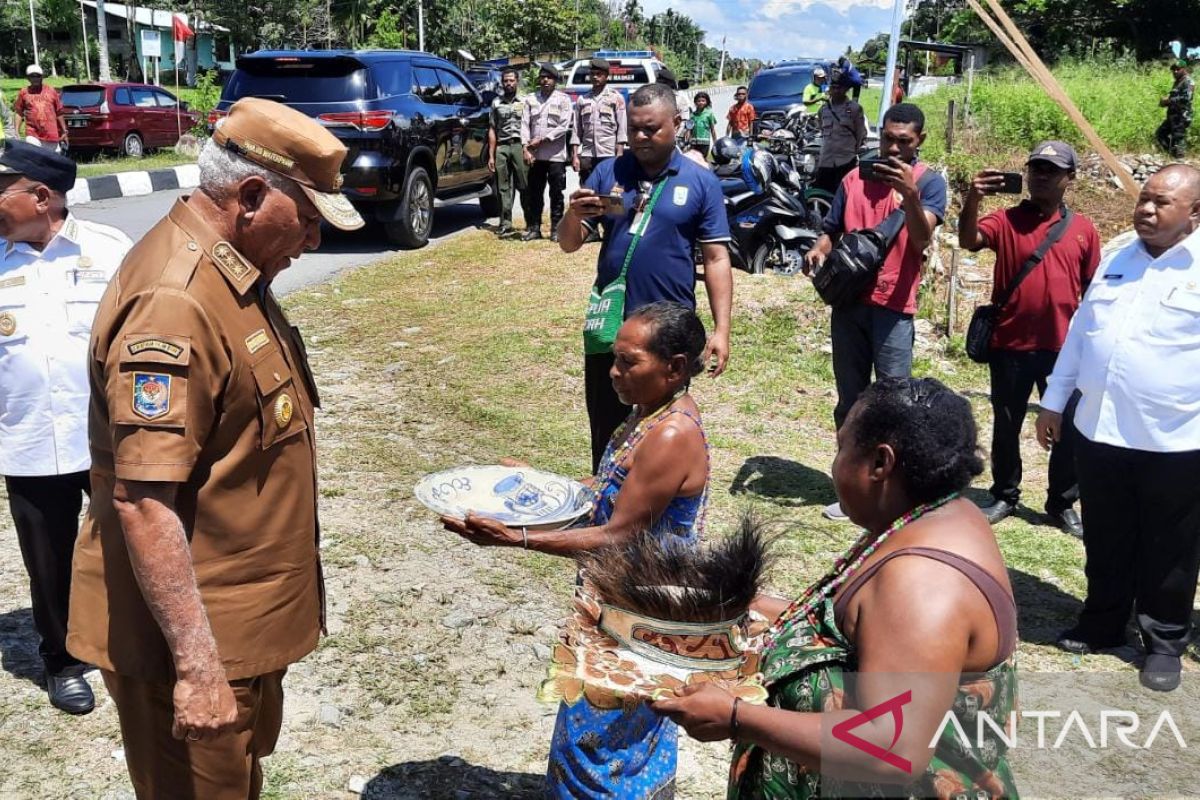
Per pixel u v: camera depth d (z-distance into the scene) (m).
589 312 3.94
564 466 5.52
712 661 1.98
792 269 9.84
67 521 3.36
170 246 2.11
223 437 2.16
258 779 2.57
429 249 10.78
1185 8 32.41
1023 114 16.98
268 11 38.62
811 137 12.70
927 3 40.69
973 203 5.06
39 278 3.25
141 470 2.00
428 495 2.72
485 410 6.30
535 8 49.47
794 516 5.25
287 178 2.15
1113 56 29.81
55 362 3.21
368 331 7.83
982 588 1.60
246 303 2.17
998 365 5.26
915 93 25.34
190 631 2.07
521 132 10.88
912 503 1.74
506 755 3.28
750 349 7.61
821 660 1.72
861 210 5.13
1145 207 3.75
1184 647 3.85
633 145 3.81
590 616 2.06
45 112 15.70
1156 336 3.71
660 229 3.83
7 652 3.76
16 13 43.75
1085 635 4.16
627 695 1.85
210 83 24.27
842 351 5.21
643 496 2.52
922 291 8.79
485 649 3.87
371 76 10.15
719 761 3.38
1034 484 6.02
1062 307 5.08
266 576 2.27
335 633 3.89
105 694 3.55
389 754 3.25
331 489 5.14
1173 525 3.76
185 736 2.09
